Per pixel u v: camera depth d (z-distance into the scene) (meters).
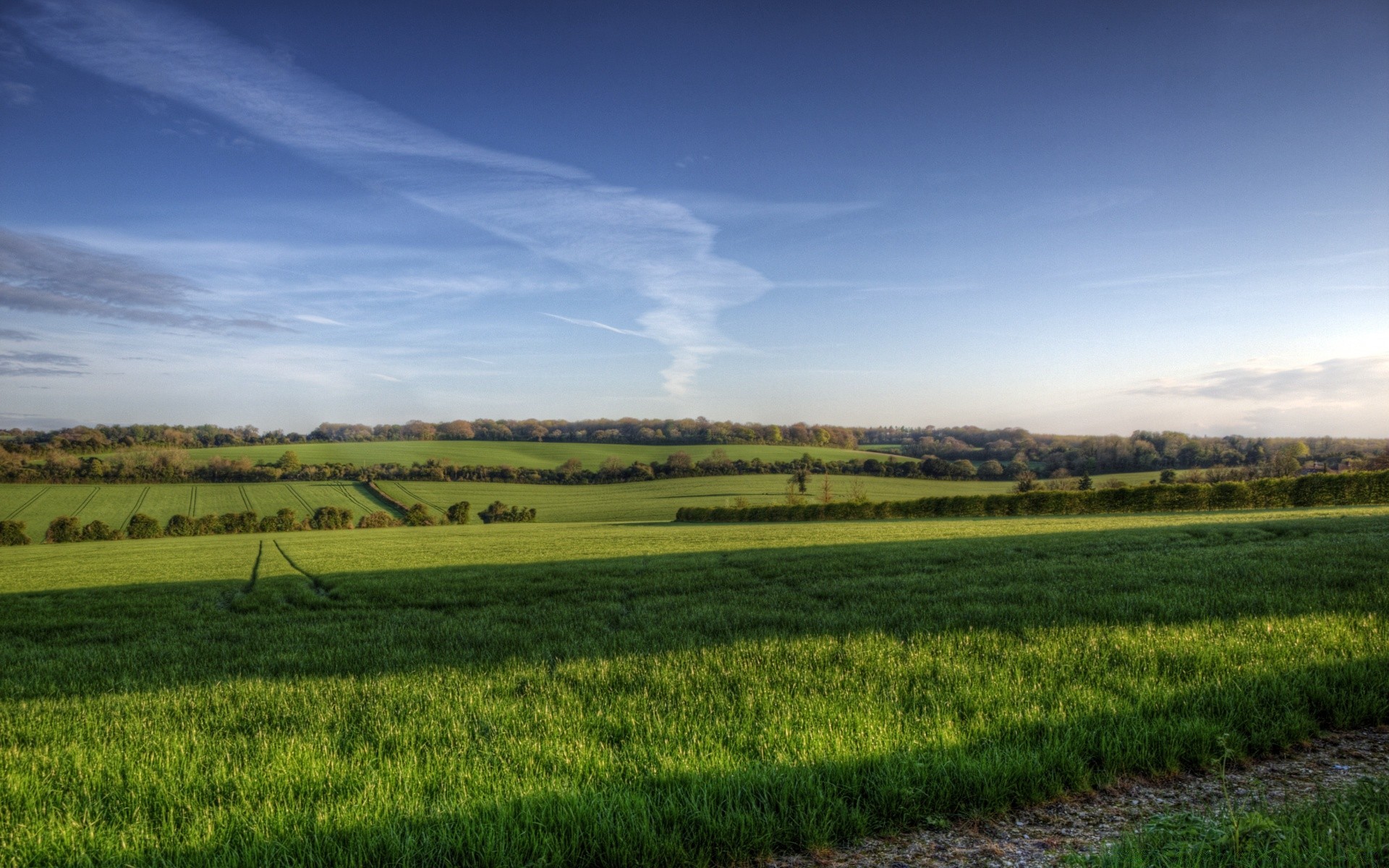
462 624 12.20
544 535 54.50
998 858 3.59
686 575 18.98
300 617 14.83
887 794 4.07
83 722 6.53
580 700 6.48
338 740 5.62
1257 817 3.47
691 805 3.95
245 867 3.60
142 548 53.59
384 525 87.81
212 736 5.89
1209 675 6.11
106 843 3.87
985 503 61.44
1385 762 4.51
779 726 5.31
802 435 158.62
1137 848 3.28
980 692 5.93
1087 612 9.70
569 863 3.61
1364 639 6.83
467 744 5.27
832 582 15.41
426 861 3.55
